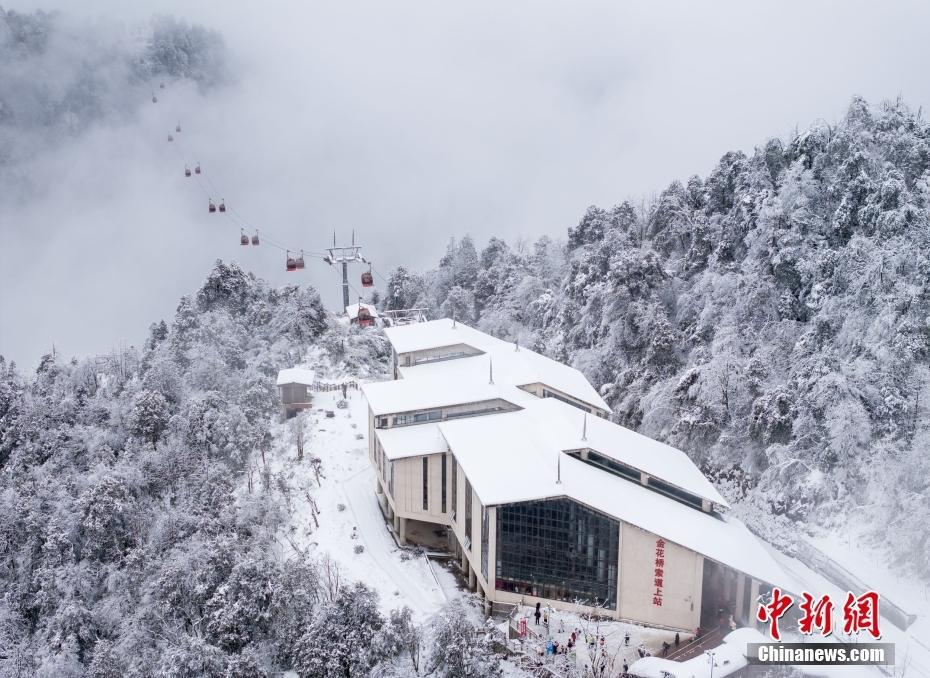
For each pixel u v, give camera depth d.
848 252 74.00
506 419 64.62
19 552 66.94
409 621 51.44
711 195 100.81
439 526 69.50
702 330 82.31
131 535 66.88
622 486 56.31
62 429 83.19
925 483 56.78
